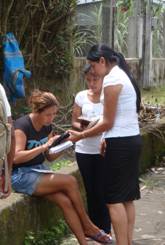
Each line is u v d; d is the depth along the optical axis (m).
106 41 12.59
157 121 9.71
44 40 8.84
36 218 5.65
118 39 14.48
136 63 14.33
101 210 5.94
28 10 8.45
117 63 5.40
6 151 4.52
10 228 5.14
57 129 7.90
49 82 9.02
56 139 5.49
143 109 9.84
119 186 5.27
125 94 5.22
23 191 5.51
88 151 5.85
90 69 5.59
